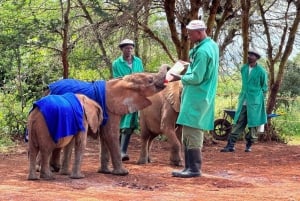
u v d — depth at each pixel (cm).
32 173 811
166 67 875
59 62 1514
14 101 1493
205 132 1440
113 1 1334
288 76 1942
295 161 1128
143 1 1375
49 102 800
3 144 1256
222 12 1566
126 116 1038
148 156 1056
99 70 1573
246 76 1309
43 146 800
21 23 1375
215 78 839
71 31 1470
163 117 986
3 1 1411
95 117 842
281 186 818
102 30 1434
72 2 1528
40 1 1504
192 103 833
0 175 853
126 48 1036
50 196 682
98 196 691
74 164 830
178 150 989
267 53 1648
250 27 1733
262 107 1319
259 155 1234
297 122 1848
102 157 892
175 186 789
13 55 1387
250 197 710
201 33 828
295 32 1562
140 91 870
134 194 714
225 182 830
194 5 1342
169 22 1399
